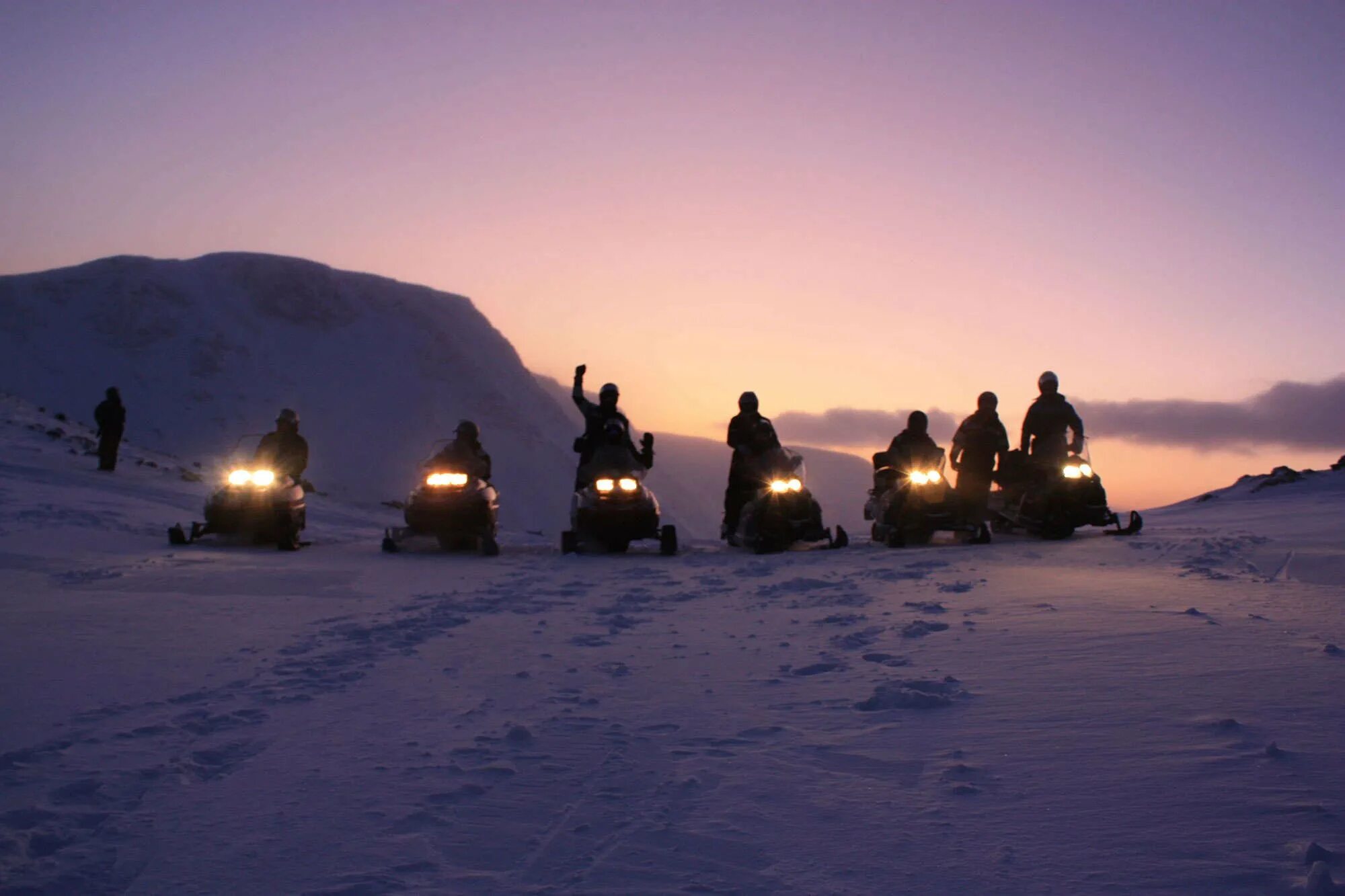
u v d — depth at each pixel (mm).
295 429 15836
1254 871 2904
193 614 8391
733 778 3957
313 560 13367
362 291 117875
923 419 14539
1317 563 10023
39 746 4535
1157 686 5086
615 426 15148
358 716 5055
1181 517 19641
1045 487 14062
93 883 3123
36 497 17406
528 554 14977
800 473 14367
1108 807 3469
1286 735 4176
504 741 4555
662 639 7176
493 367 114312
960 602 8234
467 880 3090
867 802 3639
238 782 4031
